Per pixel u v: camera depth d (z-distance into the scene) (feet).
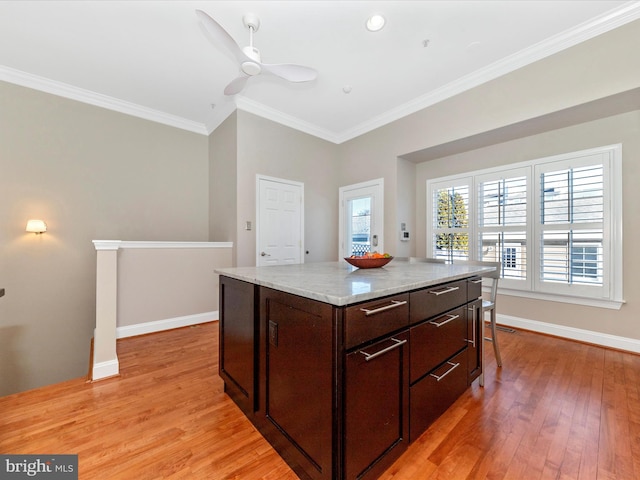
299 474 4.09
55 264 10.81
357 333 3.57
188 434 4.98
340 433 3.42
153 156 13.15
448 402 5.42
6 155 9.93
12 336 10.02
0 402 5.90
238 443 4.78
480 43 8.43
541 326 10.18
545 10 7.20
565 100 8.18
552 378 6.91
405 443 4.39
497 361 7.54
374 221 13.83
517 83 9.12
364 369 3.68
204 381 6.89
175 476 4.09
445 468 4.22
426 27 7.79
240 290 5.53
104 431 5.03
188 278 11.37
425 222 13.60
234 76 10.16
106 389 6.49
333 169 15.61
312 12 7.26
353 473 3.55
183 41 8.37
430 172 13.43
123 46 8.59
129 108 12.34
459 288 5.77
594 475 4.05
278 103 12.11
